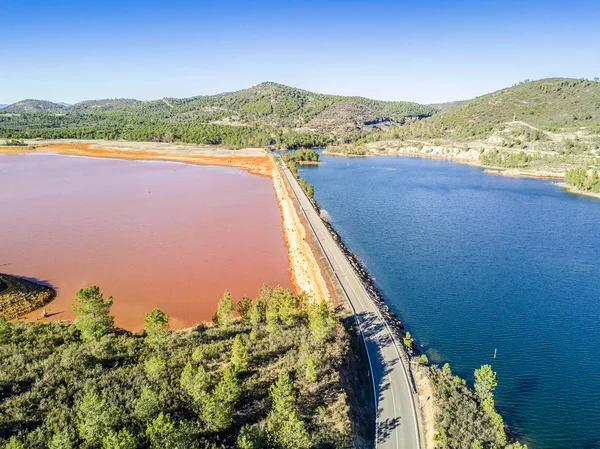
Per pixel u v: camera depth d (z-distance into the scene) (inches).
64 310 2770.7
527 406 1973.4
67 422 1348.4
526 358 2349.9
